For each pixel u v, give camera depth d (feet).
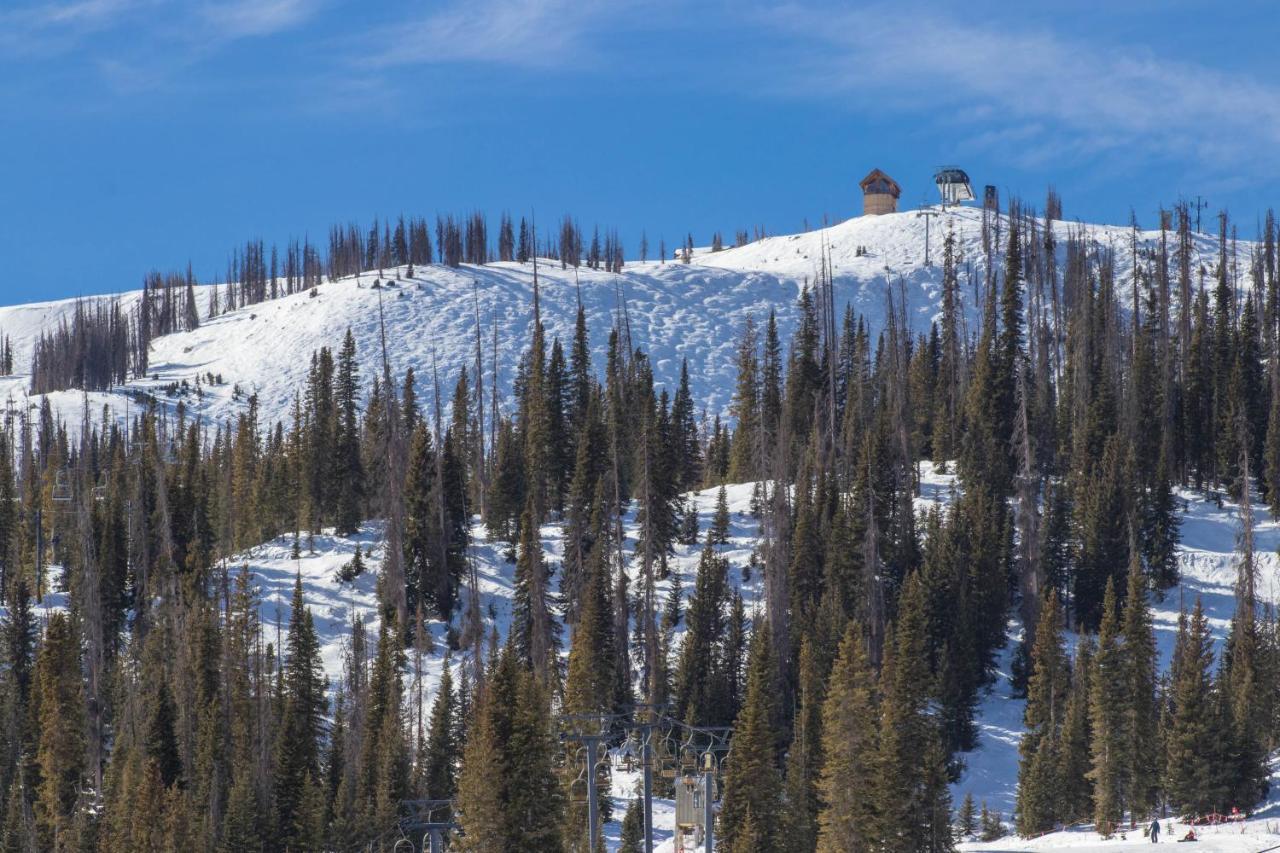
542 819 526.16
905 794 583.58
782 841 600.39
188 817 631.15
